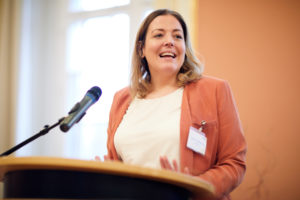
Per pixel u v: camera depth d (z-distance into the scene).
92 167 1.22
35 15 5.19
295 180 3.45
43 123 4.88
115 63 4.72
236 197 3.54
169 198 1.37
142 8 4.67
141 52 2.68
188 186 1.41
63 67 4.96
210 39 4.03
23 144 1.87
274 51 3.78
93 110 4.63
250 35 3.90
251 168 3.58
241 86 3.81
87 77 4.81
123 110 2.52
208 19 4.09
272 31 3.83
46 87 4.98
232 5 4.04
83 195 1.27
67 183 1.29
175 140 2.13
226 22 4.02
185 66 2.56
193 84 2.41
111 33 4.82
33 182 1.34
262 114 3.68
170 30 2.49
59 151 4.64
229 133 2.19
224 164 2.11
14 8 5.19
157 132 2.20
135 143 2.24
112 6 4.89
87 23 4.98
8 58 5.11
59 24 5.10
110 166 1.22
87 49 4.90
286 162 3.51
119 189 1.28
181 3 4.24
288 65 3.71
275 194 3.47
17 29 5.13
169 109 2.31
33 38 5.13
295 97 3.62
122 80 4.64
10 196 1.43
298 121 3.56
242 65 3.86
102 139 4.51
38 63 5.06
